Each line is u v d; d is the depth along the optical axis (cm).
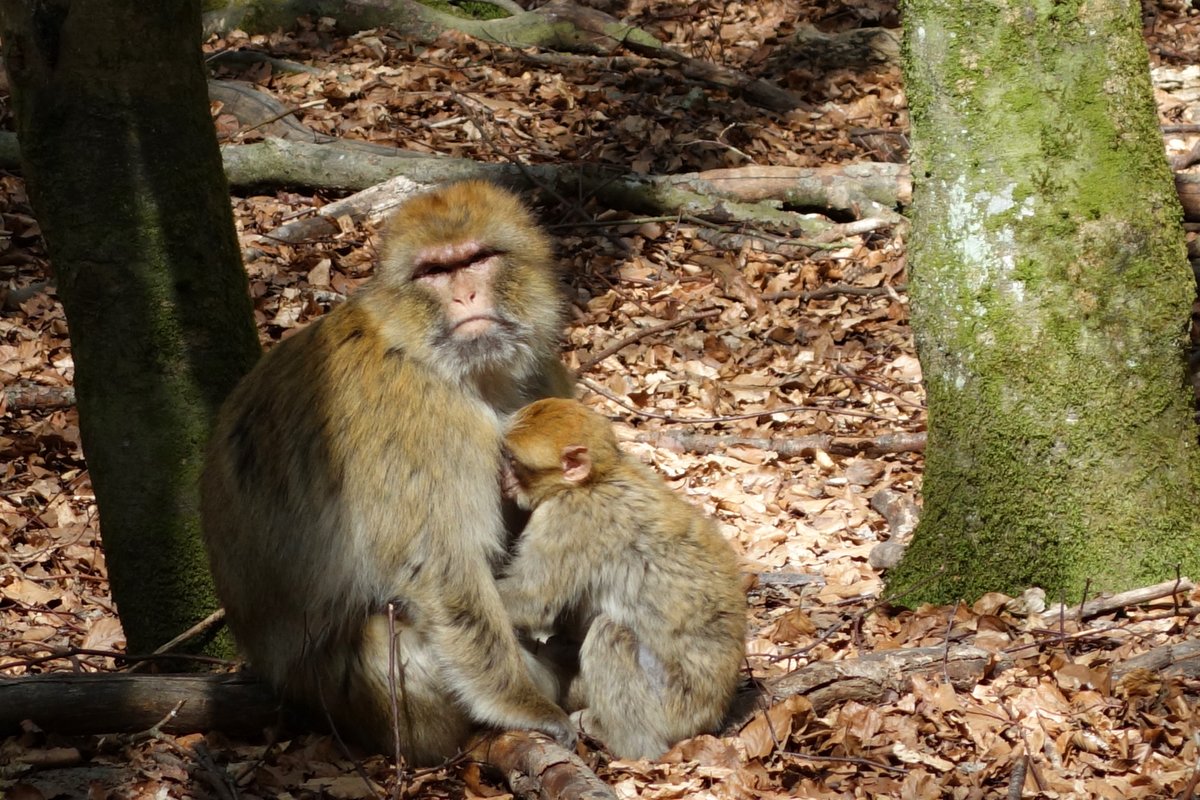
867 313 1669
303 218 1803
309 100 2142
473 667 756
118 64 899
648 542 787
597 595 802
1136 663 878
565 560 784
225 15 2414
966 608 976
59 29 895
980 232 974
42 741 789
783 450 1369
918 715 848
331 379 770
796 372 1546
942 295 997
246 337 966
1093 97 959
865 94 2314
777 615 1056
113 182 907
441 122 2100
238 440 802
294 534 775
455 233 757
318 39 2384
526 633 822
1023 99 960
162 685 812
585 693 827
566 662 850
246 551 795
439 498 750
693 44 2494
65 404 1400
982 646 921
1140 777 777
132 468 937
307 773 773
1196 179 1532
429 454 750
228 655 951
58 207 911
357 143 1944
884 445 1358
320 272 1664
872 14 2592
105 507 949
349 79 2216
